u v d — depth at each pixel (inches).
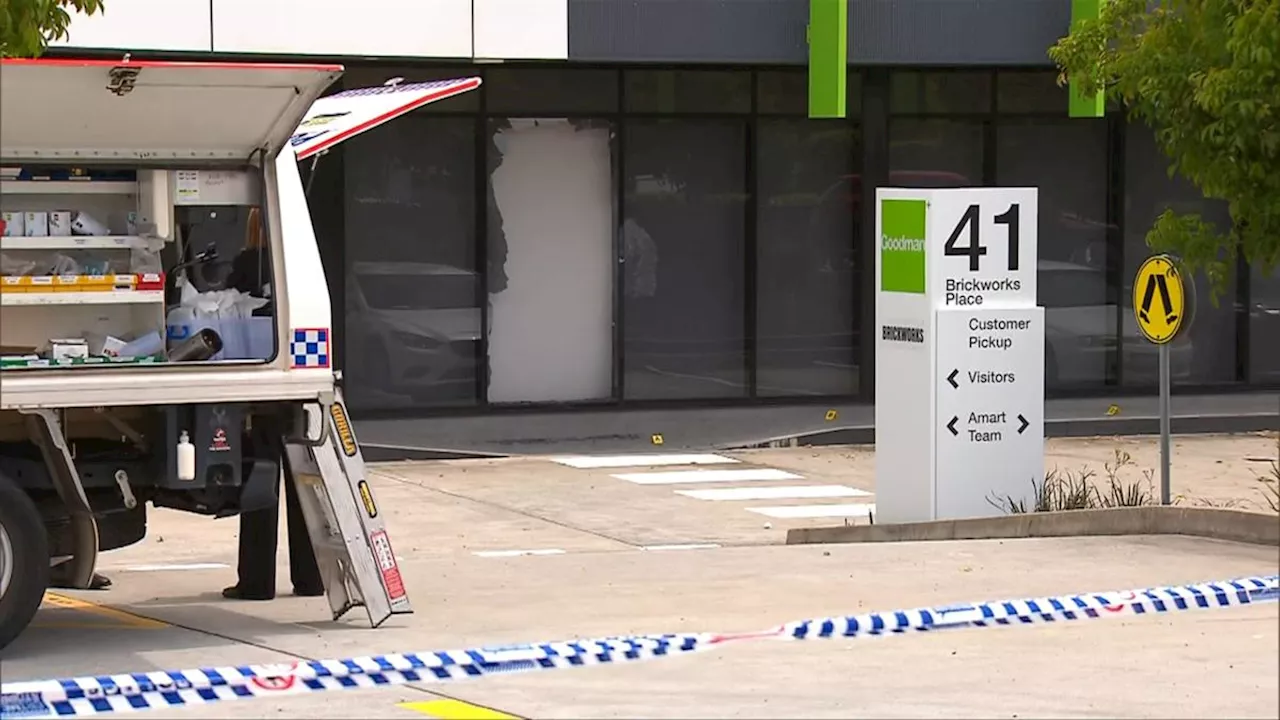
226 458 967.0
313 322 973.2
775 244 2100.1
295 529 1128.2
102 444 988.6
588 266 2050.9
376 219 1967.3
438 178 1985.7
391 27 1806.1
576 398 2055.9
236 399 956.0
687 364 2082.9
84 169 959.6
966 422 1418.6
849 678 855.1
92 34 1706.4
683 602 1077.8
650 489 1766.7
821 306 2118.6
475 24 1834.4
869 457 1989.4
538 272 2034.9
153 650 944.9
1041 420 1430.9
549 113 2012.8
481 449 1977.1
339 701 813.9
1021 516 1347.2
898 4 1967.3
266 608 1086.4
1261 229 1211.2
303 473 1005.2
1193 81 1184.8
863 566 1206.3
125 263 966.4
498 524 1568.7
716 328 2089.1
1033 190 1427.2
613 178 2047.2
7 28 1104.2
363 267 1966.0
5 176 944.9
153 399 937.5
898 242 1435.8
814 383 2124.8
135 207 976.3
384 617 1000.2
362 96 1162.6
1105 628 968.9
